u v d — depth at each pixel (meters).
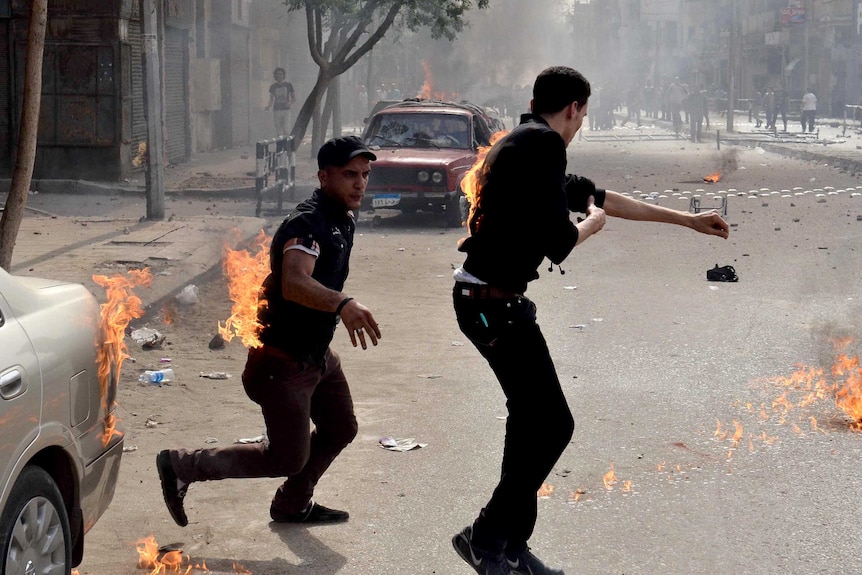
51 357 3.67
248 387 4.57
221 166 27.84
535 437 4.12
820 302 10.34
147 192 15.40
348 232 4.46
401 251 14.05
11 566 3.39
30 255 11.67
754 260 13.08
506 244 3.99
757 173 26.52
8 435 3.32
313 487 4.92
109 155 22.30
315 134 30.33
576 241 3.96
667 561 4.51
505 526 4.15
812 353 8.27
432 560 4.55
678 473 5.59
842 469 5.61
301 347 4.46
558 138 3.96
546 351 4.16
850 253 13.54
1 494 3.28
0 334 3.45
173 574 4.38
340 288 4.56
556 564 4.48
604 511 5.07
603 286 11.34
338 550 4.65
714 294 10.84
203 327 9.05
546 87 4.13
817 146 35.06
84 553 4.59
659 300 10.52
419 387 7.38
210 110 33.31
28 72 8.66
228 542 4.73
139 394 7.07
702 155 33.78
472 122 17.86
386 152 16.89
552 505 5.15
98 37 22.00
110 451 4.15
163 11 26.88
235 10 36.19
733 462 5.76
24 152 8.74
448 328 9.30
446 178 16.20
